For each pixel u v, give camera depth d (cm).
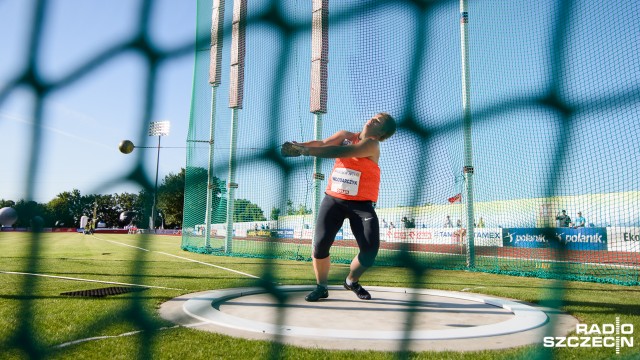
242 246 1347
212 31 493
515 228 1129
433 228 1159
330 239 392
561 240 305
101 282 543
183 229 1404
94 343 250
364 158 381
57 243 1734
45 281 546
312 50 876
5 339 234
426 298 436
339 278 577
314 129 866
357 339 267
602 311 380
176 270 727
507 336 284
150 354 232
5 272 632
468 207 869
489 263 920
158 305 376
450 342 267
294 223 1168
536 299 434
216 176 1212
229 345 252
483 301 415
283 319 321
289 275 669
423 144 335
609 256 1049
